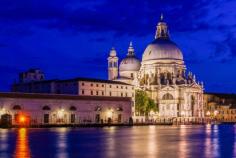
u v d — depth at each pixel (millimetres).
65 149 61312
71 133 111188
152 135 99688
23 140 80375
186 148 61875
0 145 68000
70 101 186875
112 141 77500
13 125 160000
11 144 70125
